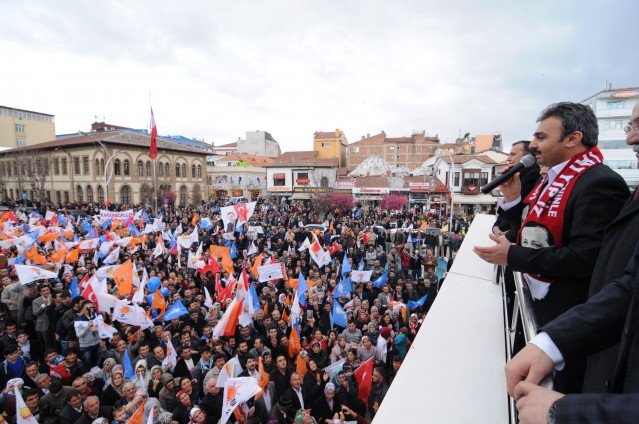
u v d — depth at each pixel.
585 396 0.74
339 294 10.85
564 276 1.65
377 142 59.62
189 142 84.25
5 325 9.04
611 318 0.99
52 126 73.00
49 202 46.81
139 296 9.26
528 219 1.88
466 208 41.91
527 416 0.82
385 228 24.50
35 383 6.96
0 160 57.59
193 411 5.72
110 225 21.12
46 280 11.55
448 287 3.15
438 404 1.68
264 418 6.58
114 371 6.71
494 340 2.24
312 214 32.88
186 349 7.64
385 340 8.38
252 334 8.86
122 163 49.09
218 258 14.35
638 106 1.36
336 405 6.88
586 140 1.70
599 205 1.51
